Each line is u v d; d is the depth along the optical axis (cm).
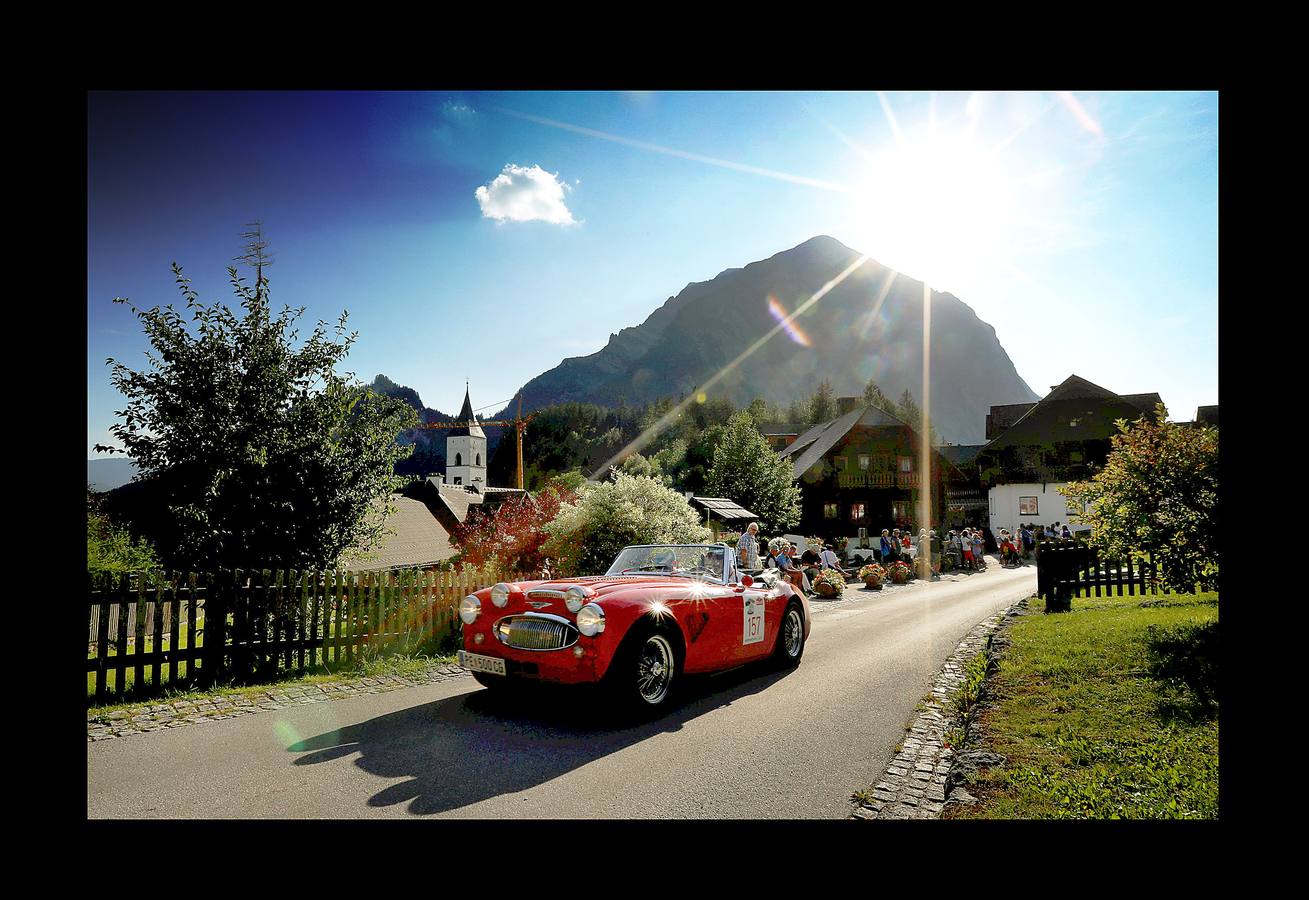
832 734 496
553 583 568
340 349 877
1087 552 1188
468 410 8569
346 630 744
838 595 1547
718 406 12025
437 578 827
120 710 552
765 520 3419
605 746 464
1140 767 385
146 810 356
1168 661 598
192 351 804
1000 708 514
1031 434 4362
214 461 791
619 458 7581
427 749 455
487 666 540
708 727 511
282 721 522
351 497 862
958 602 1447
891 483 4450
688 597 582
